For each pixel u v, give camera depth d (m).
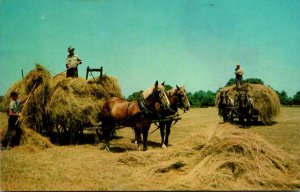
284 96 57.38
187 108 13.27
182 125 22.31
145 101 11.22
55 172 8.75
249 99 21.31
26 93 13.50
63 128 13.67
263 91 22.00
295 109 43.06
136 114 11.26
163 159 9.76
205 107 54.62
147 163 9.66
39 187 7.44
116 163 9.80
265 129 19.06
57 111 13.06
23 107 12.52
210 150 9.09
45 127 13.70
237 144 9.01
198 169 8.52
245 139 9.34
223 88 24.92
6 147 12.15
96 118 13.62
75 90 13.52
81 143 13.95
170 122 13.04
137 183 7.85
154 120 12.10
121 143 14.17
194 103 54.97
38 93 13.23
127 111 11.56
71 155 11.22
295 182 7.91
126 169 9.15
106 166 9.48
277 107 22.31
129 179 8.21
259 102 21.89
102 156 11.05
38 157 10.75
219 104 23.91
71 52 15.13
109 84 14.73
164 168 8.98
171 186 7.57
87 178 8.20
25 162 9.88
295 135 16.02
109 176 8.41
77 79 13.88
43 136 13.54
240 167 8.41
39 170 8.98
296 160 9.71
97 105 13.66
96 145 13.45
